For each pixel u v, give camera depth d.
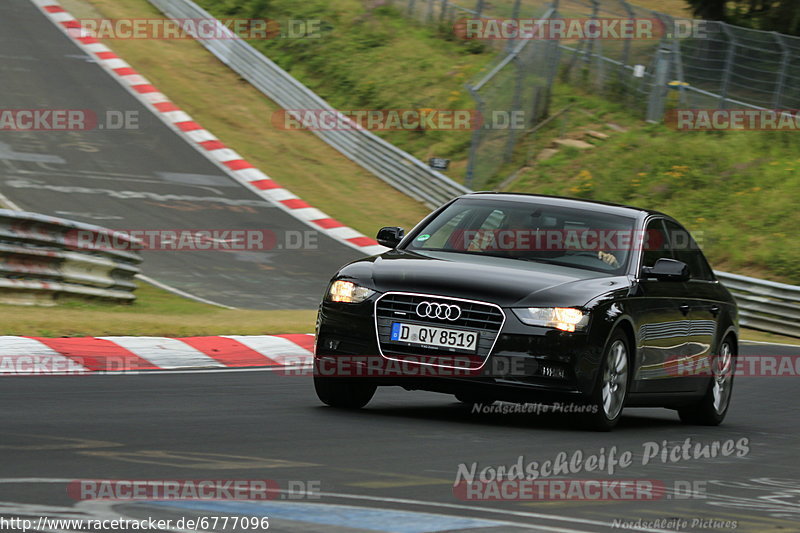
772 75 101.81
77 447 18.39
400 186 94.56
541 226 28.00
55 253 43.97
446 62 116.00
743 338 65.56
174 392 27.84
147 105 100.69
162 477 16.12
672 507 16.92
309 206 85.38
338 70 116.69
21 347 32.94
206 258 67.06
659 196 92.31
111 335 37.44
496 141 98.56
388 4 127.88
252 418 23.75
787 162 94.50
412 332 24.64
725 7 125.75
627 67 108.62
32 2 123.06
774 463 23.38
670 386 28.72
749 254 82.31
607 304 25.27
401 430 23.36
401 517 14.30
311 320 49.66
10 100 94.69
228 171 89.75
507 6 121.00
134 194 79.19
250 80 113.00
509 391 24.39
